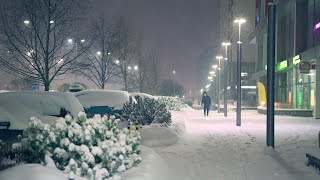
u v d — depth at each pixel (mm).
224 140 14453
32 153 6191
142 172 6637
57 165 5930
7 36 19297
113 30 31594
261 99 41094
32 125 6320
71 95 10438
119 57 33688
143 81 46250
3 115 9180
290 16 38531
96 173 5594
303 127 20062
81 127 6559
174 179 7977
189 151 11773
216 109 49156
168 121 16531
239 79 21094
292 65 35625
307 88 33281
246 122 24188
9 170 5262
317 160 8781
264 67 51344
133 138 7695
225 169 9062
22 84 30656
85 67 22078
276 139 14688
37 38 20047
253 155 11031
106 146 6156
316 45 29750
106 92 16266
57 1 20156
